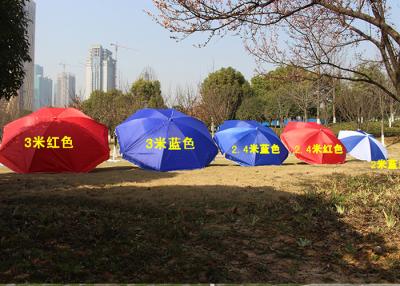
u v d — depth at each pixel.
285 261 4.98
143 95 40.84
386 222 6.56
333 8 6.99
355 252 5.32
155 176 11.55
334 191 9.12
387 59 9.05
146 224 6.09
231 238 5.73
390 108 31.09
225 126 16.38
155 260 4.66
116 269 4.30
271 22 6.96
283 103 40.28
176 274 4.31
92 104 33.03
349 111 29.88
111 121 26.48
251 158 15.05
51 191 8.84
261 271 4.61
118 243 5.09
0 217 5.94
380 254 5.29
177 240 5.46
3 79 7.72
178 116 14.13
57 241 5.03
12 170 12.42
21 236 5.09
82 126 12.71
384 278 4.54
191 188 9.37
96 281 3.98
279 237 5.88
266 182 10.52
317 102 31.42
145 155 13.20
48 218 5.98
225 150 15.17
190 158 13.58
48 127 12.23
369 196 8.71
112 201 7.78
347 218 6.93
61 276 4.02
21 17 7.75
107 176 11.43
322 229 6.32
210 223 6.43
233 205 7.63
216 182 10.41
